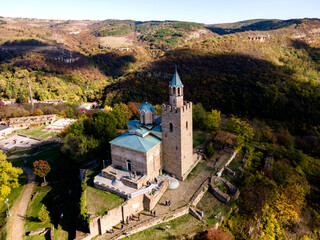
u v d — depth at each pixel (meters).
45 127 90.00
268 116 103.50
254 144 69.94
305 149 80.44
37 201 44.53
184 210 38.97
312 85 111.81
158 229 35.91
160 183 43.75
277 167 57.53
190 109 44.97
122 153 43.31
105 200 38.00
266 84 111.00
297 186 49.50
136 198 37.91
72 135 53.81
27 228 37.31
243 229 39.66
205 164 53.06
